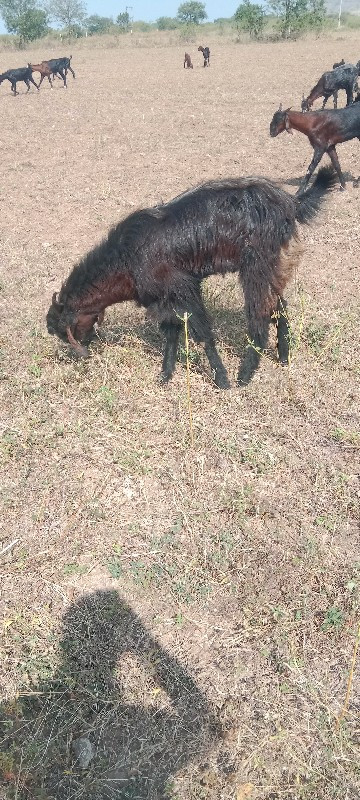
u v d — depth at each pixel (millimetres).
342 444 1402
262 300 1481
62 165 4105
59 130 5344
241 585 1077
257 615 1022
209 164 3898
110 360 1716
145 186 3471
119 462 1370
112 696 924
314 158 3232
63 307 1553
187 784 820
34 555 1152
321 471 1312
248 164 3873
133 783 831
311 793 801
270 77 8125
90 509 1243
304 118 3162
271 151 4184
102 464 1379
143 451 1399
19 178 3820
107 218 2977
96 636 1002
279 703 897
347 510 1223
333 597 1045
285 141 4457
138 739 874
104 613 1037
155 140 4711
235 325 1890
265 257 1430
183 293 1466
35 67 8250
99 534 1194
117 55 14438
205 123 5281
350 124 3113
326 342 1747
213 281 2174
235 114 5637
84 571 1118
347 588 1053
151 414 1532
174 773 834
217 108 6035
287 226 1438
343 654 959
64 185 3604
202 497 1270
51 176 3832
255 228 1394
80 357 1712
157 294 1488
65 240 2730
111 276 1501
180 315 1499
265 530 1186
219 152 4203
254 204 1390
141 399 1587
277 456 1368
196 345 1777
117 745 872
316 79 7617
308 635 990
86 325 1597
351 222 2795
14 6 22812
